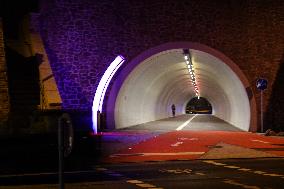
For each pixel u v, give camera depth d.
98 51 25.92
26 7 25.47
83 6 25.89
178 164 14.00
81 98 25.59
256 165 13.63
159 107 47.44
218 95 49.16
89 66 25.78
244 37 25.97
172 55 28.81
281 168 12.98
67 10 25.70
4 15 24.94
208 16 26.06
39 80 20.64
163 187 10.14
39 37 23.83
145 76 31.47
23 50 23.02
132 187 10.19
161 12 26.16
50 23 25.52
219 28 26.02
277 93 25.72
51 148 14.03
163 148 18.20
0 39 19.08
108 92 26.83
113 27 26.09
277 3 25.84
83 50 25.75
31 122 14.05
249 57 25.92
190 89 60.00
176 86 48.16
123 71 26.31
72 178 11.54
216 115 62.25
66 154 6.02
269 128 25.80
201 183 10.57
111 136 24.05
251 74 25.94
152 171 12.60
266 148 18.11
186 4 26.11
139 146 19.00
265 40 25.89
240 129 30.89
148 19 26.16
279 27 25.83
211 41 26.00
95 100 25.70
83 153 15.78
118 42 26.09
